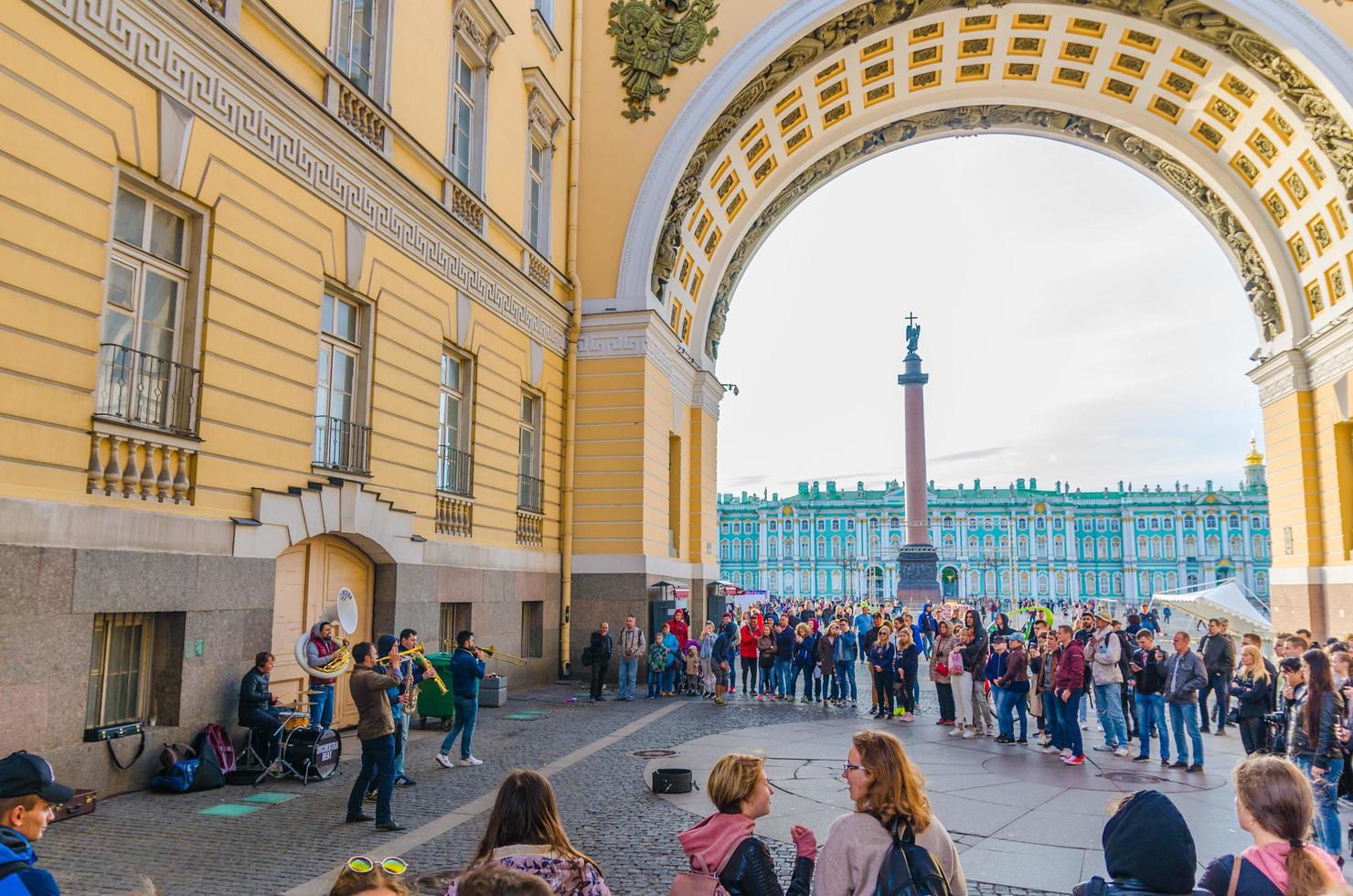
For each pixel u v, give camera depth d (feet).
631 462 77.92
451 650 59.00
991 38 86.22
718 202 90.43
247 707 36.60
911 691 59.82
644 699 68.33
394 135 51.21
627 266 79.41
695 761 42.22
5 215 28.55
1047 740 48.88
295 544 42.11
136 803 31.53
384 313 49.98
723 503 434.30
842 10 78.33
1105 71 88.53
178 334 36.32
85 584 30.60
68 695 29.91
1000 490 422.82
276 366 40.88
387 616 49.62
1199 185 95.35
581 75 82.23
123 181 33.86
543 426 74.38
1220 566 392.47
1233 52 78.48
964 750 48.21
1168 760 43.88
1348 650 42.55
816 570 420.36
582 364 79.41
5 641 27.89
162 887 22.85
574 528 78.64
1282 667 31.71
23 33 29.22
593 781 37.42
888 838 13.06
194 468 35.96
